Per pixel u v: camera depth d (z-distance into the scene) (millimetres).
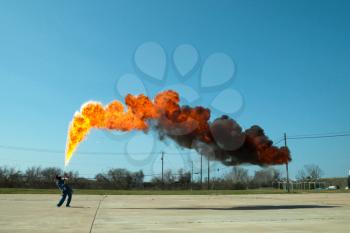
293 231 12852
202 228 13430
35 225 14008
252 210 20547
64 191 21844
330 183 79875
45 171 54625
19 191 39562
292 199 31516
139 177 58812
